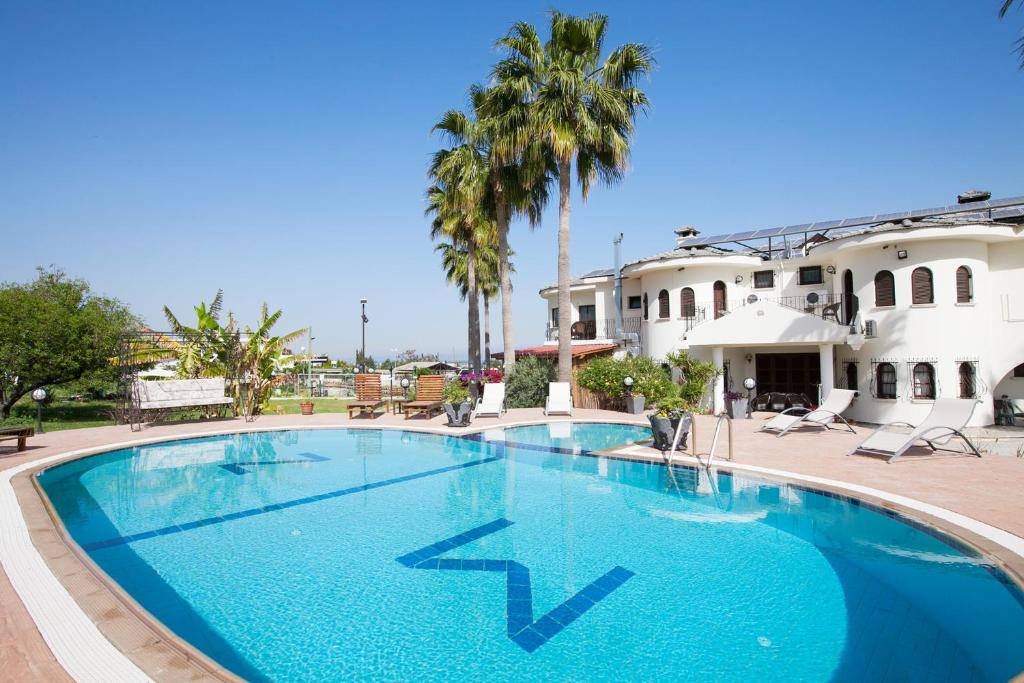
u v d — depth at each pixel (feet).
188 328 59.36
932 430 33.01
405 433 48.85
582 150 61.72
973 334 51.88
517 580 17.19
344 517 23.97
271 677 11.95
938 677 11.80
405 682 11.73
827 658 12.62
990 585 16.61
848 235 56.54
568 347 60.75
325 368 172.45
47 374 61.26
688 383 62.39
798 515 23.65
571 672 12.14
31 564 16.49
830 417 44.39
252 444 44.04
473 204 65.41
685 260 68.54
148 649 11.54
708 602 15.61
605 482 30.12
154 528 22.45
